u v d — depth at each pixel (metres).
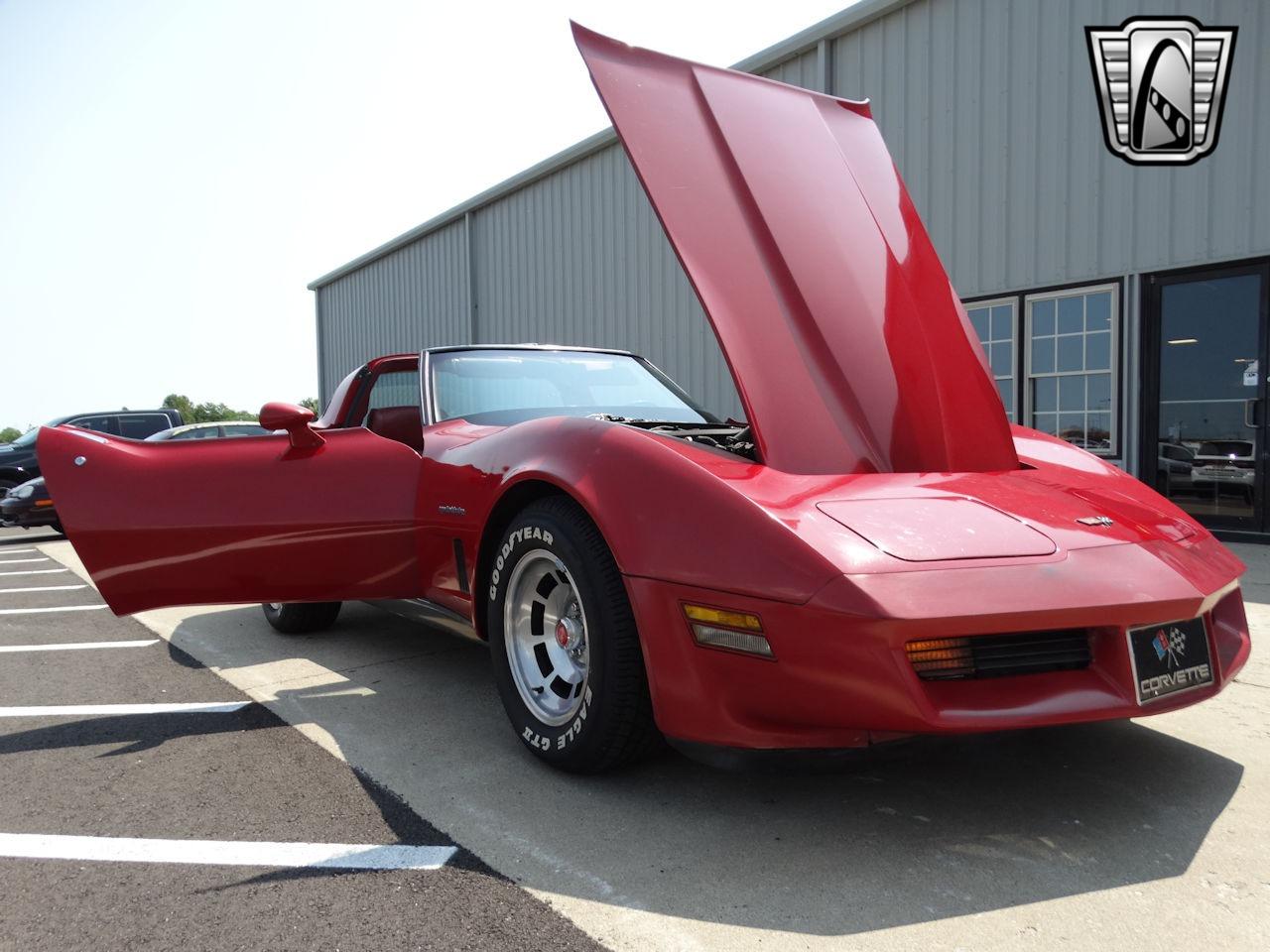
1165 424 5.68
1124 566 1.61
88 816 1.86
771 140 2.43
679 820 1.77
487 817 1.80
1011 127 6.30
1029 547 1.60
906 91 6.94
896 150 7.05
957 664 1.52
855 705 1.49
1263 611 3.47
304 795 1.94
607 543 1.82
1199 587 1.63
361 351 16.17
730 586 1.60
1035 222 6.22
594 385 3.14
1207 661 1.73
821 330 2.16
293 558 2.66
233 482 2.67
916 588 1.48
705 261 2.10
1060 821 1.72
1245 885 1.47
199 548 2.65
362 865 1.61
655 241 9.40
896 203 2.61
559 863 1.60
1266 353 5.20
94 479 2.62
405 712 2.54
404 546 2.62
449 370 3.07
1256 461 5.28
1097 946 1.30
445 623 2.84
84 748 2.31
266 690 2.81
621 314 9.94
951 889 1.48
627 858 1.61
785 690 1.55
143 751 2.27
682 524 1.70
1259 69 5.15
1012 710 1.50
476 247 12.55
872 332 2.23
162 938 1.38
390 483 2.63
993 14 6.34
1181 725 2.25
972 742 1.62
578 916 1.42
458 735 2.33
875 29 7.12
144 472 2.67
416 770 2.08
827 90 7.42
